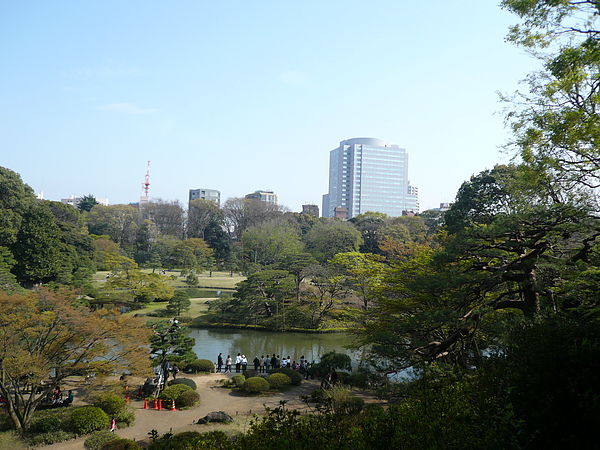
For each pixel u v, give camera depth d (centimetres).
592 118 1208
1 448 1986
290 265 6000
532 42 1491
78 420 2166
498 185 4234
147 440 2052
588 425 717
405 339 2203
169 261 10544
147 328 2620
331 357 3322
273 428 750
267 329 5319
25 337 2272
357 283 4553
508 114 1661
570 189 1600
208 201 12512
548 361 815
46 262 5925
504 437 679
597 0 1156
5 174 6184
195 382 3212
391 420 692
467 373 1028
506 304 1781
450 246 1825
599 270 1416
